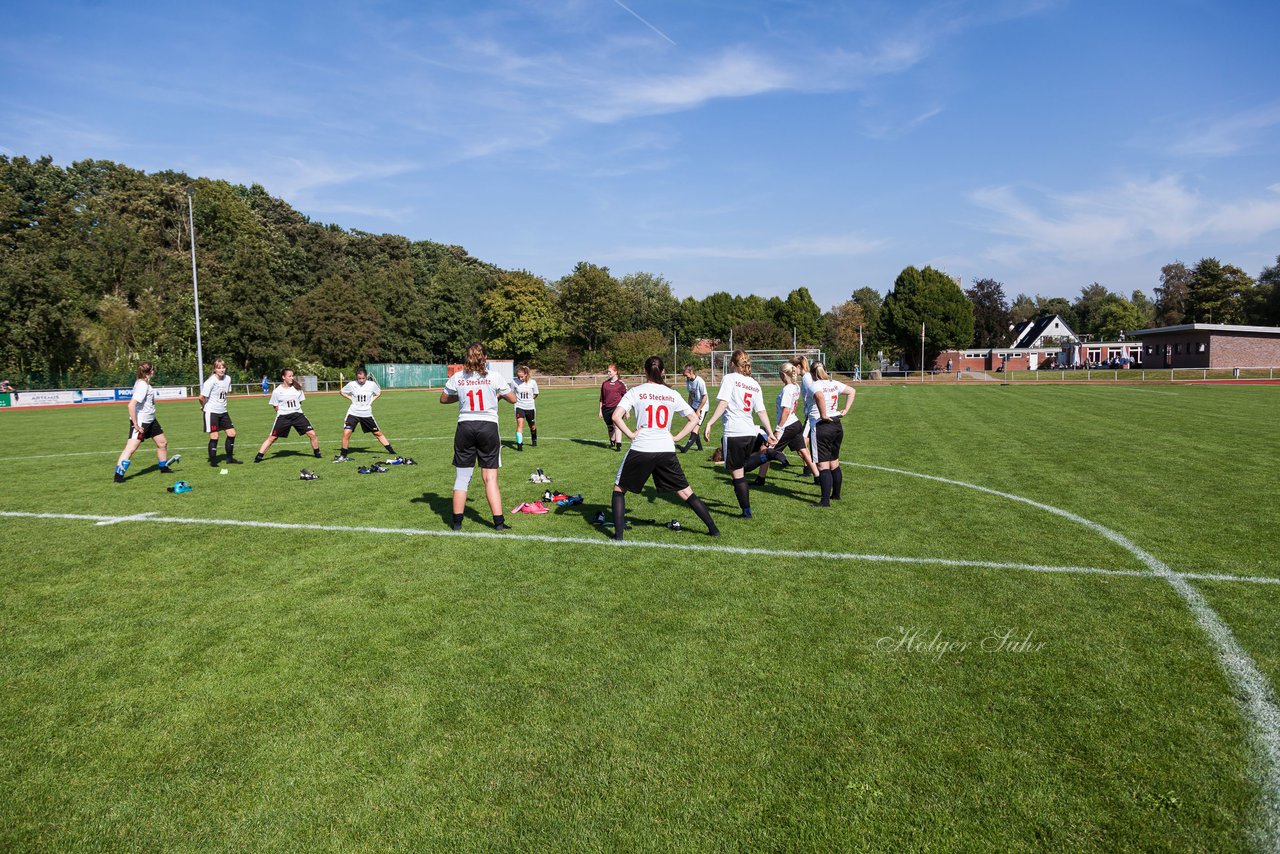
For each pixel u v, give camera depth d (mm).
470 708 3611
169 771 3145
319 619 4875
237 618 4918
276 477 10953
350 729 3443
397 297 67375
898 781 2955
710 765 3084
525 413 14039
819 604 4996
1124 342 77625
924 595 5152
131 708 3693
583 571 5863
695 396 13508
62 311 41438
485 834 2686
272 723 3516
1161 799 2816
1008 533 6906
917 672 3924
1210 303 70000
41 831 2766
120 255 50219
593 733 3354
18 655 4348
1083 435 14805
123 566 6191
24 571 6062
